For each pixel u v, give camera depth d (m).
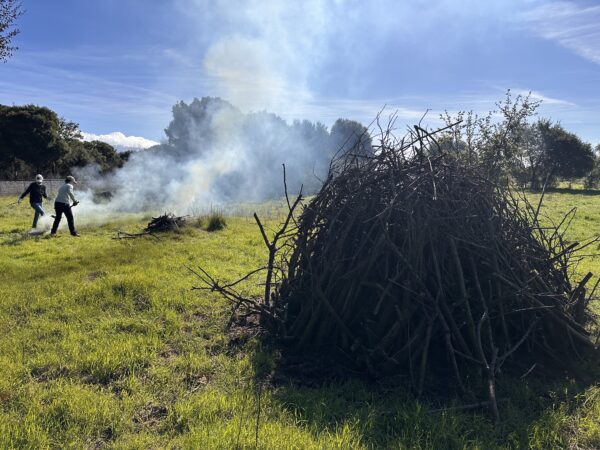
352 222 4.15
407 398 3.35
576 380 3.76
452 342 3.88
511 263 4.28
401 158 4.48
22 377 3.51
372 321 3.84
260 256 8.67
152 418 3.03
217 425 2.89
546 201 23.05
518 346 3.81
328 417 3.09
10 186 26.23
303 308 4.27
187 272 6.99
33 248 8.79
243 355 4.08
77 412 2.98
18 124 32.56
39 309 5.09
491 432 2.94
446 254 4.07
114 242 9.80
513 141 12.06
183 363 3.82
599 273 7.19
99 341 4.20
